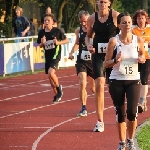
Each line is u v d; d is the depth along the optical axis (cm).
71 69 2639
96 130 1093
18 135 1071
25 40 2425
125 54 872
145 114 1306
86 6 4328
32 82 2108
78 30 1291
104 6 1063
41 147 954
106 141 1002
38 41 1524
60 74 2412
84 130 1114
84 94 1284
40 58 2508
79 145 970
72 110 1399
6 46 2272
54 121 1232
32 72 2436
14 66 2325
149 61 1287
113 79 880
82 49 1275
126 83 875
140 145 938
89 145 969
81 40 1273
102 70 1076
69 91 1822
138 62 876
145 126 1123
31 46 2431
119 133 891
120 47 874
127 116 880
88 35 1107
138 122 1189
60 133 1087
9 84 2044
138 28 1273
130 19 870
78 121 1227
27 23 2455
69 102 1554
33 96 1709
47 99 1633
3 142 1002
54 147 954
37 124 1195
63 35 1506
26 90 1867
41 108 1445
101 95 1086
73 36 2756
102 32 1066
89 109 1405
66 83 2073
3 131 1115
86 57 1270
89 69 1282
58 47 1509
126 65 873
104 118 1255
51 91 1838
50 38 1496
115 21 1065
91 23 1081
